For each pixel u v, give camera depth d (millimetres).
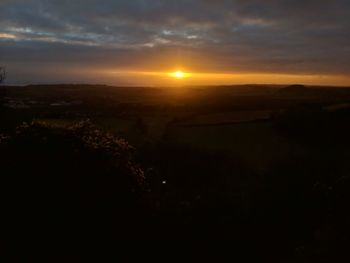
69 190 7457
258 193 11961
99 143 8688
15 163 7559
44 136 8172
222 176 18781
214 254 7637
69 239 7074
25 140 8000
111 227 7629
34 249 6738
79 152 8086
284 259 7027
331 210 8828
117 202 7973
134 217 8086
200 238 8133
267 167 20438
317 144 27031
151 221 8289
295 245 7586
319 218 8703
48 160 7695
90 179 7820
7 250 6586
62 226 7129
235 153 23500
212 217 9125
